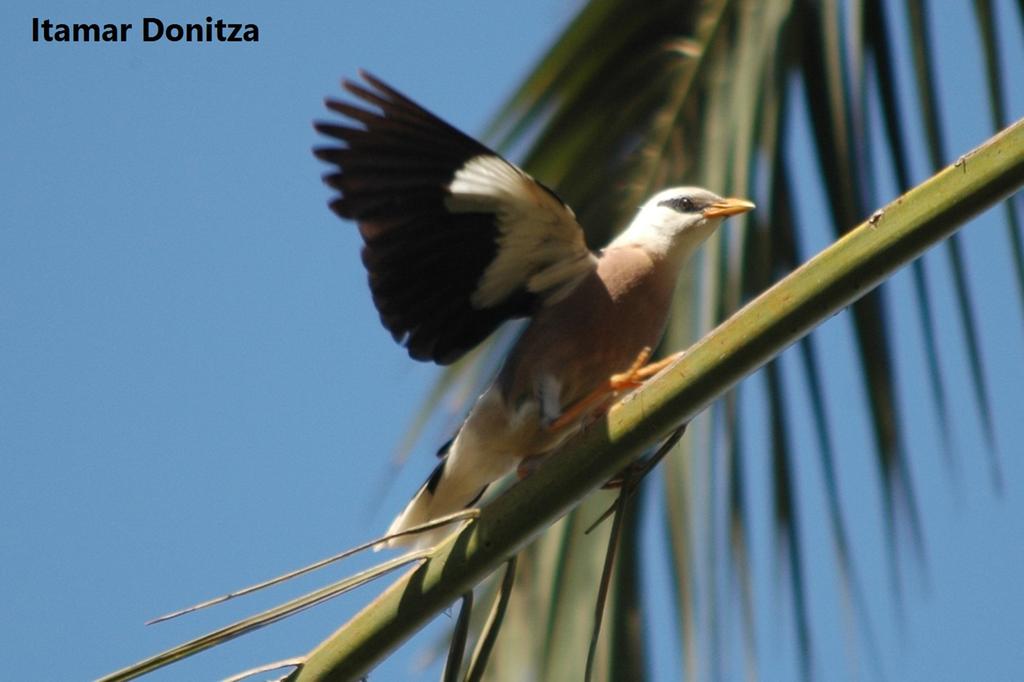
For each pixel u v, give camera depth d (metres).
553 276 8.43
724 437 7.59
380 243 7.94
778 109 8.17
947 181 5.35
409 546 8.63
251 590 5.41
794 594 7.49
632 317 8.38
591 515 7.97
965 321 7.77
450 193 7.88
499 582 8.19
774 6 8.36
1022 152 5.25
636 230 8.50
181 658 5.43
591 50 8.76
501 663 7.88
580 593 7.86
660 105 8.62
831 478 7.60
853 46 8.08
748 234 8.07
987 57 8.26
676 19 8.70
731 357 5.55
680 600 7.39
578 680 7.69
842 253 5.43
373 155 7.69
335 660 5.86
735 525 7.45
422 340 8.37
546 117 8.76
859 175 8.00
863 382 7.77
